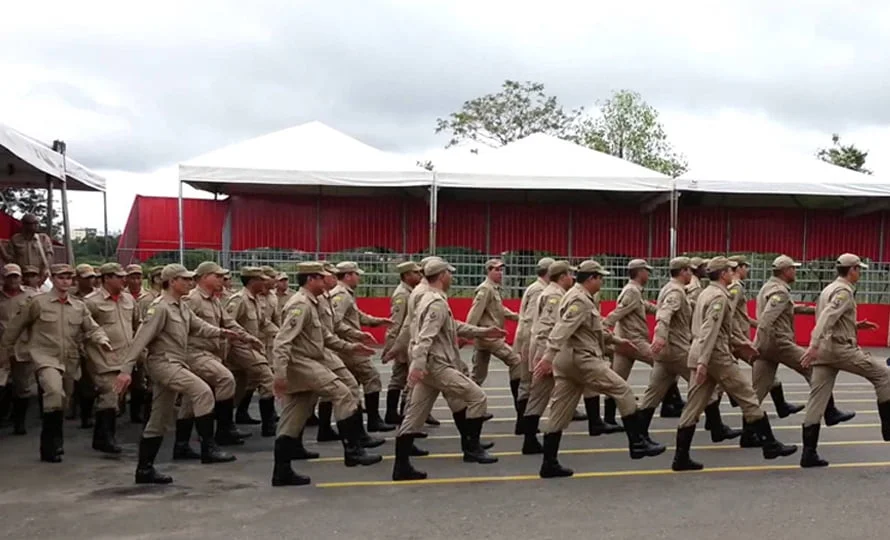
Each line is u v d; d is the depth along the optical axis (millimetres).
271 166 16984
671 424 9820
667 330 8273
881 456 7965
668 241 19875
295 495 6523
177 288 7289
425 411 7160
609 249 19797
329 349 8219
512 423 9906
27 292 9797
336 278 9500
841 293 7523
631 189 17500
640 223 19875
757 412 7551
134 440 8828
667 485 6852
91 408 9586
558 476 7137
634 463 7688
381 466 7562
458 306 19219
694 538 5418
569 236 19703
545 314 8539
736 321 8867
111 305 9102
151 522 5777
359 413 8078
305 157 17594
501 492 6621
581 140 34469
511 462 7758
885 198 19172
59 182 14648
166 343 7160
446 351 7281
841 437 8953
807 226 20062
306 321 6973
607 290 19625
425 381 7168
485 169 17766
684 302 8469
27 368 9023
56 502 6297
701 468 7395
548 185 17344
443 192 19375
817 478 7074
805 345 19594
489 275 10227
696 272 10234
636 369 15594
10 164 13125
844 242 20109
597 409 9117
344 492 6621
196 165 16734
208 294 8758
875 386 7738
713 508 6129
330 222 19109
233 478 7086
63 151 12969
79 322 8195
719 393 8695
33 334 7941
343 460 7828
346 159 17734
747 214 19953
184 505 6219
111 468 7453
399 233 19312
